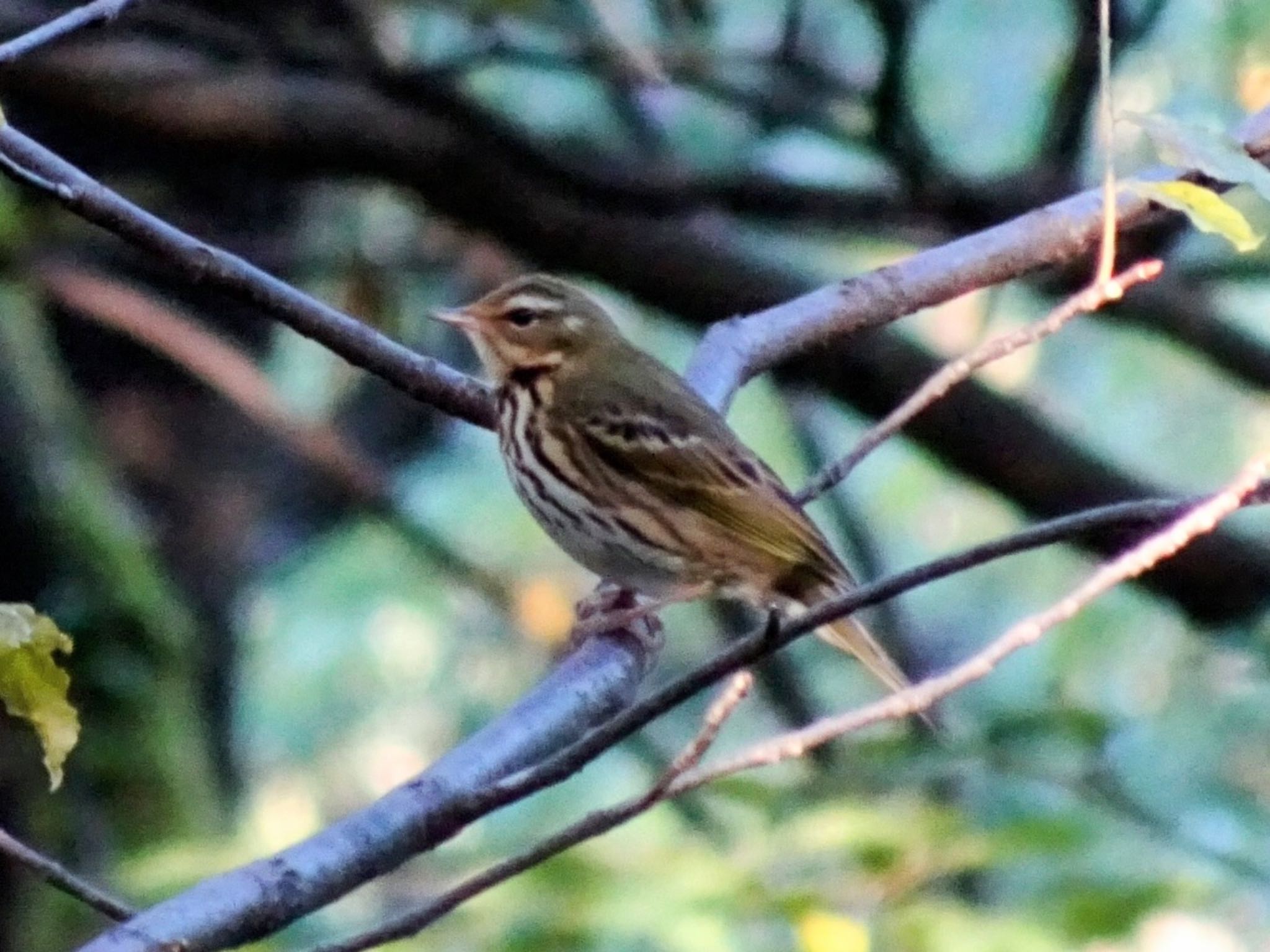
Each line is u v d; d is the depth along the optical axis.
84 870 12.58
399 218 15.61
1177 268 13.84
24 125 13.66
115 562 13.44
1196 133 6.23
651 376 9.57
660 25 13.11
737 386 9.65
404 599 19.67
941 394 7.93
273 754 19.66
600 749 5.39
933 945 7.63
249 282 8.16
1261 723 11.98
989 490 14.16
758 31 14.76
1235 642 13.20
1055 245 9.58
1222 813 10.27
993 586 19.50
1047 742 10.16
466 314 9.77
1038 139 13.22
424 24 13.65
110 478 14.69
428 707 19.88
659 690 5.36
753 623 16.58
